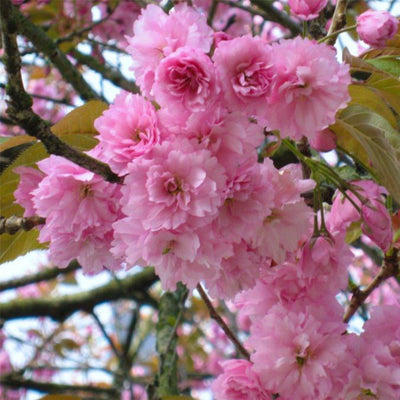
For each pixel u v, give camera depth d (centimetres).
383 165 65
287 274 66
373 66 66
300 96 58
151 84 58
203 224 56
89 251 63
